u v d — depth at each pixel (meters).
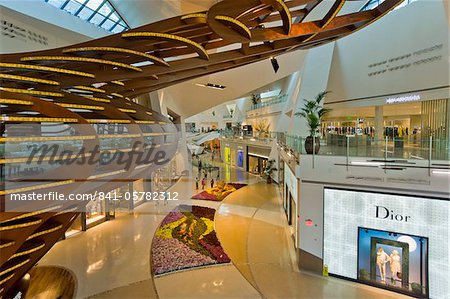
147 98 18.05
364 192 6.88
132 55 6.46
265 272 7.40
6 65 5.18
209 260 8.01
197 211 12.96
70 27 11.07
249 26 7.32
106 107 6.46
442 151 6.12
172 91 18.66
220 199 15.41
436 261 6.13
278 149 18.03
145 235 10.20
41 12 9.97
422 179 6.25
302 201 7.61
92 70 6.63
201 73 9.41
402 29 11.24
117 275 7.28
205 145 42.91
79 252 8.73
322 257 7.36
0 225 4.30
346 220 7.09
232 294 6.38
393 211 6.56
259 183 19.52
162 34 5.98
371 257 6.78
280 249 8.88
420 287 6.25
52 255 8.49
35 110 4.55
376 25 12.60
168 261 7.98
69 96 6.00
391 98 11.95
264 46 8.42
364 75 13.40
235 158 27.34
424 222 6.24
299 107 15.48
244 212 12.98
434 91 9.98
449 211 6.01
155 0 11.02
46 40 10.58
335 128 21.67
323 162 7.36
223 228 10.83
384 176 6.66
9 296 5.78
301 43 8.29
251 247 9.02
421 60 10.45
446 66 9.51
